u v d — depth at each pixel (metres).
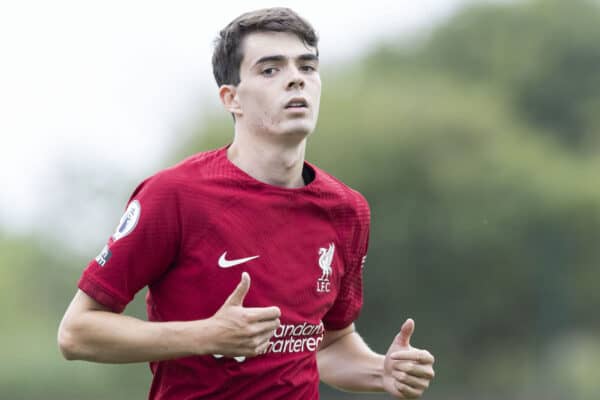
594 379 163.88
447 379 171.75
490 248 170.12
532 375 169.50
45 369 147.62
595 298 175.12
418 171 170.12
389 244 169.50
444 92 182.12
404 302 171.75
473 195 169.12
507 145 177.00
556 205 170.38
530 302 173.88
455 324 172.50
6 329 179.50
